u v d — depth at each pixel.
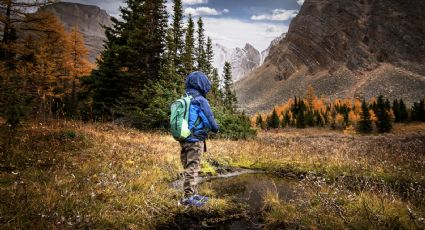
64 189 4.50
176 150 9.88
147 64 24.61
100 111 24.23
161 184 5.80
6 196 3.94
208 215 4.50
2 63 22.33
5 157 6.34
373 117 90.25
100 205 4.16
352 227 3.81
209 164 8.57
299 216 4.25
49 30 26.98
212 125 4.98
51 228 3.31
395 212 4.31
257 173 8.26
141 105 21.06
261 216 4.49
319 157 10.42
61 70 42.34
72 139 9.33
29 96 11.64
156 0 24.80
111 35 28.12
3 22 22.83
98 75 25.80
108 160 7.04
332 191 5.32
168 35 25.55
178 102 4.87
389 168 8.73
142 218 4.03
